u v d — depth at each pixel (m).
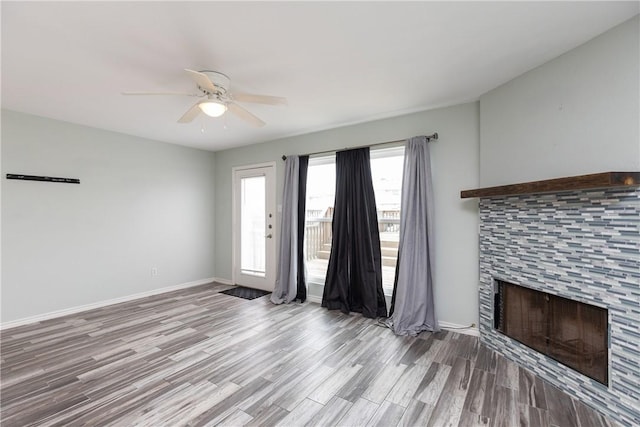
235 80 2.46
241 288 4.78
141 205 4.29
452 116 3.03
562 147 2.08
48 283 3.41
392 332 2.99
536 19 1.70
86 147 3.73
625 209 1.71
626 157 1.73
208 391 2.00
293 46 1.97
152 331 3.02
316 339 2.83
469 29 1.80
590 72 1.91
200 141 4.55
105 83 2.50
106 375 2.20
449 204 3.03
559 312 2.12
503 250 2.52
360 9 1.61
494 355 2.52
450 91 2.70
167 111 3.18
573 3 1.57
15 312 3.18
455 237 3.00
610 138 1.80
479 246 2.81
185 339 2.82
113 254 3.98
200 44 1.94
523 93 2.37
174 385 2.07
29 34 1.81
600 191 1.82
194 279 4.97
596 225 1.85
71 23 1.71
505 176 2.52
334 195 3.83
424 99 2.88
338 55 2.09
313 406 1.85
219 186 5.22
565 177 1.96
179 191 4.77
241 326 3.15
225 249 5.17
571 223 1.99
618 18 1.70
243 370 2.27
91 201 3.78
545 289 2.15
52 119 3.44
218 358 2.46
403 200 3.14
